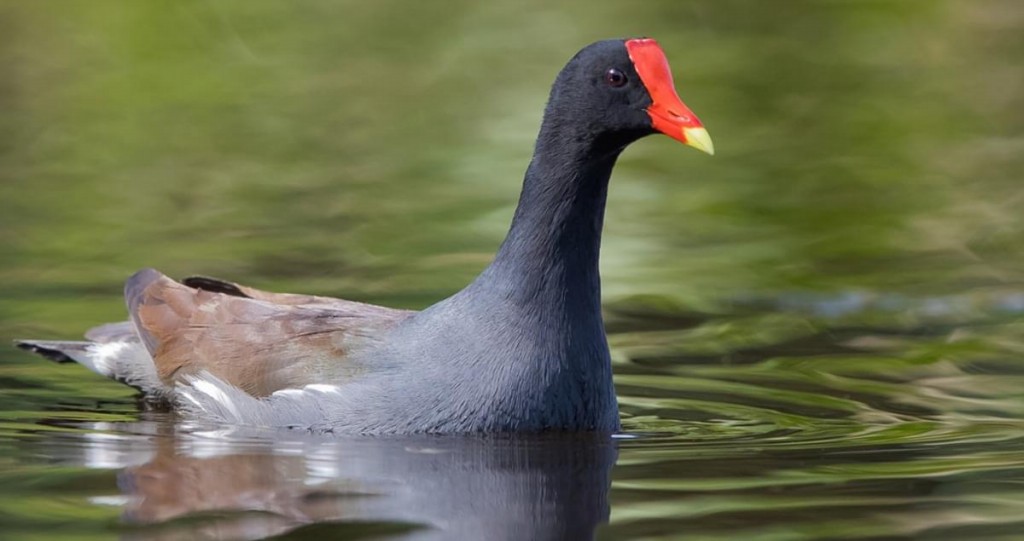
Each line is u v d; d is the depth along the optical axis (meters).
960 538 8.22
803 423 11.24
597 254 10.97
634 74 10.66
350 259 16.30
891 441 10.61
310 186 19.50
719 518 8.62
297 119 22.80
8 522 8.41
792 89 24.44
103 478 9.44
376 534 8.27
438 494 9.14
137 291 12.54
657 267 16.39
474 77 24.81
